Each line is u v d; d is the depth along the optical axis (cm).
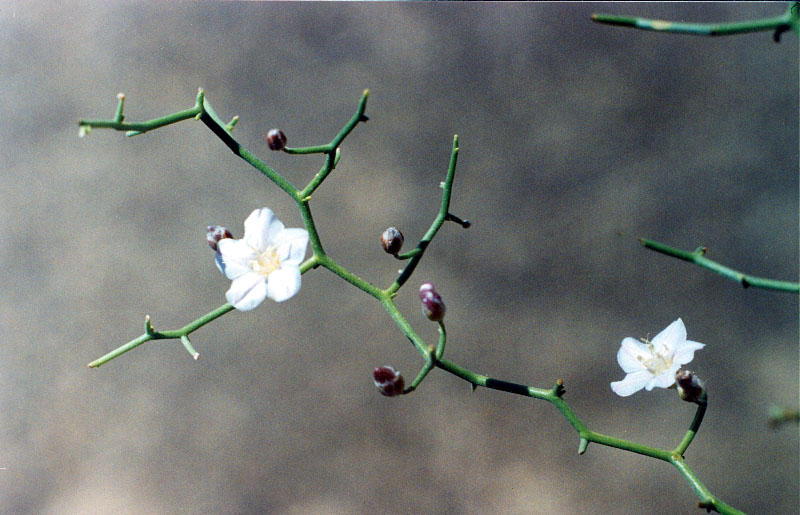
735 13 64
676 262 57
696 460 50
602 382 53
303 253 28
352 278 28
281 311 58
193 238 60
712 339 54
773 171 59
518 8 67
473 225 59
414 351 56
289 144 61
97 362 27
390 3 67
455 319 56
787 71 62
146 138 63
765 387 51
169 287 59
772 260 56
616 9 66
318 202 60
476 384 27
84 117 63
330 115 63
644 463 50
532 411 53
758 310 55
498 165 62
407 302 57
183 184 62
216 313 28
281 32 66
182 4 67
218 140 62
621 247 58
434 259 58
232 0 67
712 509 26
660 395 53
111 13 67
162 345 57
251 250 28
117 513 51
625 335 55
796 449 49
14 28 66
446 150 62
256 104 63
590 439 27
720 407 51
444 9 68
